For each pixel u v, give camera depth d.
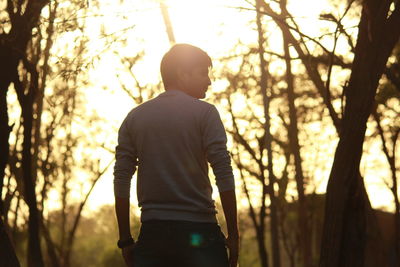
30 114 9.89
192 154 3.84
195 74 4.01
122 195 3.99
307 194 24.25
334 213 6.90
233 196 3.80
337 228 6.89
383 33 6.86
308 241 23.09
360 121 6.85
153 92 19.66
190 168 3.83
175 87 4.01
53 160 22.53
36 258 10.03
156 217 3.80
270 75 21.44
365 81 6.87
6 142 8.03
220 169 3.80
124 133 4.01
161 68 4.05
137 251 3.86
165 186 3.82
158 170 3.84
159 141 3.87
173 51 4.03
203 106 3.90
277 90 22.61
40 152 21.28
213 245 3.79
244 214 26.72
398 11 6.86
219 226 3.89
